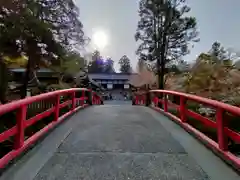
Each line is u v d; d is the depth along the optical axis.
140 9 17.81
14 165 3.02
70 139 4.28
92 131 4.91
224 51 15.10
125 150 3.71
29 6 10.66
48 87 17.86
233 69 12.75
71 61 15.37
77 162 3.21
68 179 2.71
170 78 19.09
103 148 3.80
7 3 9.62
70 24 14.39
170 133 4.78
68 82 23.22
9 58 11.77
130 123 5.80
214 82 12.06
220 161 3.22
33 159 3.28
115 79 45.19
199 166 3.08
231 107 3.01
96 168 3.02
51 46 12.21
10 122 8.49
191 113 4.94
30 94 15.55
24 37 10.48
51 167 3.04
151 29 17.75
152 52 17.78
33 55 11.88
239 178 2.73
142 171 2.94
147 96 12.35
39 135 4.18
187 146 3.91
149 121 6.10
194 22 16.86
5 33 9.87
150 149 3.76
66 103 6.64
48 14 12.36
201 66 14.28
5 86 11.31
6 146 6.51
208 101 3.78
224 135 3.36
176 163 3.19
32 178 2.72
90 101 11.64
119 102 31.72
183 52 17.50
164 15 16.89
